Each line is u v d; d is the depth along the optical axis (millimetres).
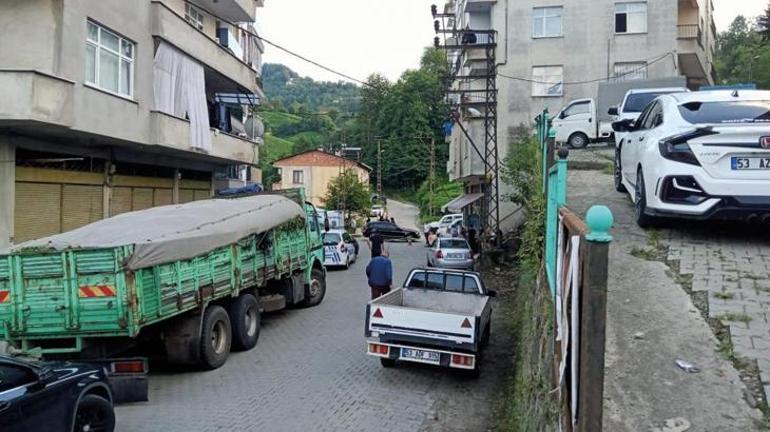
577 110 22797
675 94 7566
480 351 10000
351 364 10617
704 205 5953
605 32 29859
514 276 18969
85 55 13797
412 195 78938
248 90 25156
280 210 13375
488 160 27172
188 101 18906
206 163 23688
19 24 12664
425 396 8914
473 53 29844
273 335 12898
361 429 7586
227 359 10875
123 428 7500
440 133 80938
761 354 3883
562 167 5605
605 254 2783
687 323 4402
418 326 9594
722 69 58812
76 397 6254
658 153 6418
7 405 5418
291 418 7922
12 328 8359
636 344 4145
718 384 3633
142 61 16328
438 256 22188
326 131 107000
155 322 8805
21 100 11992
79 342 8383
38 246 8859
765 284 4992
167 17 17172
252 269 11906
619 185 9188
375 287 14047
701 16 34281
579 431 2910
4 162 13016
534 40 30188
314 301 16406
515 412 7293
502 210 25500
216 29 25406
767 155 5820
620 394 3592
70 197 15609
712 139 5996
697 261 5609
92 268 8258
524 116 30047
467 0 30641
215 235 10289
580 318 3133
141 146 17031
